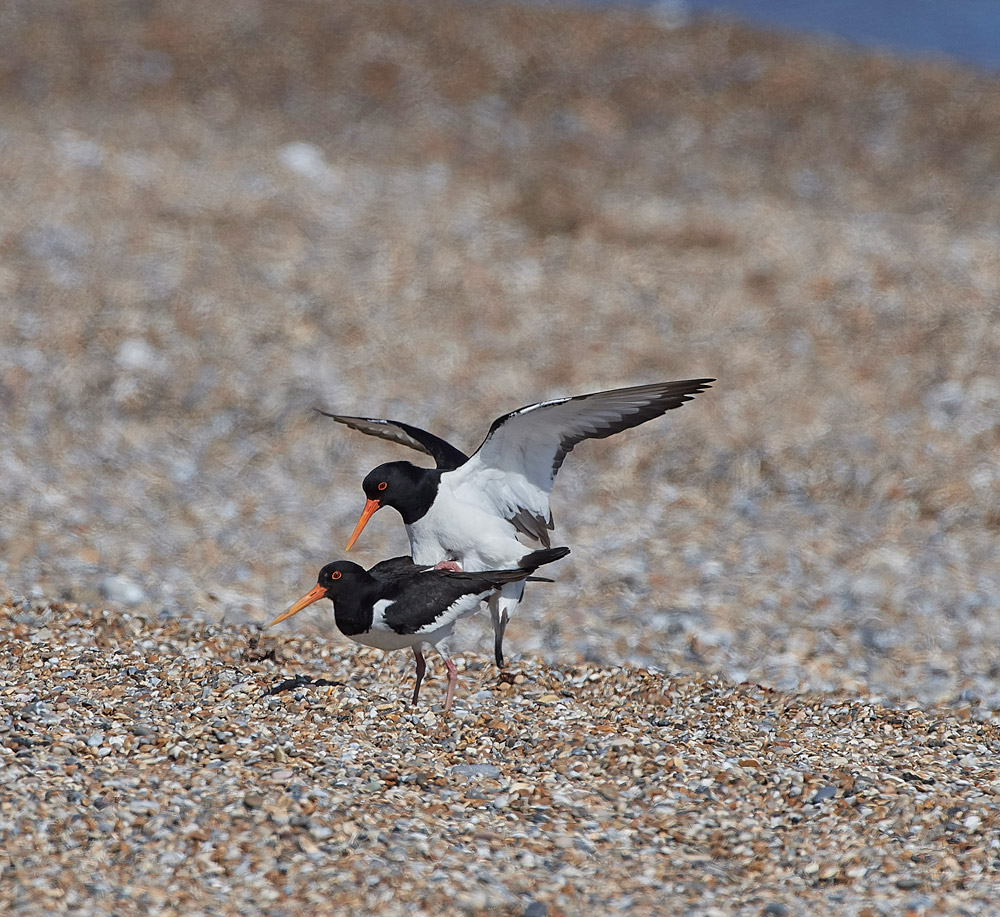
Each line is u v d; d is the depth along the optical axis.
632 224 23.89
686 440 16.77
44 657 9.59
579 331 19.66
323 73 33.31
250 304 19.86
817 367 18.56
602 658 11.15
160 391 17.73
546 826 7.28
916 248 22.64
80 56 32.91
